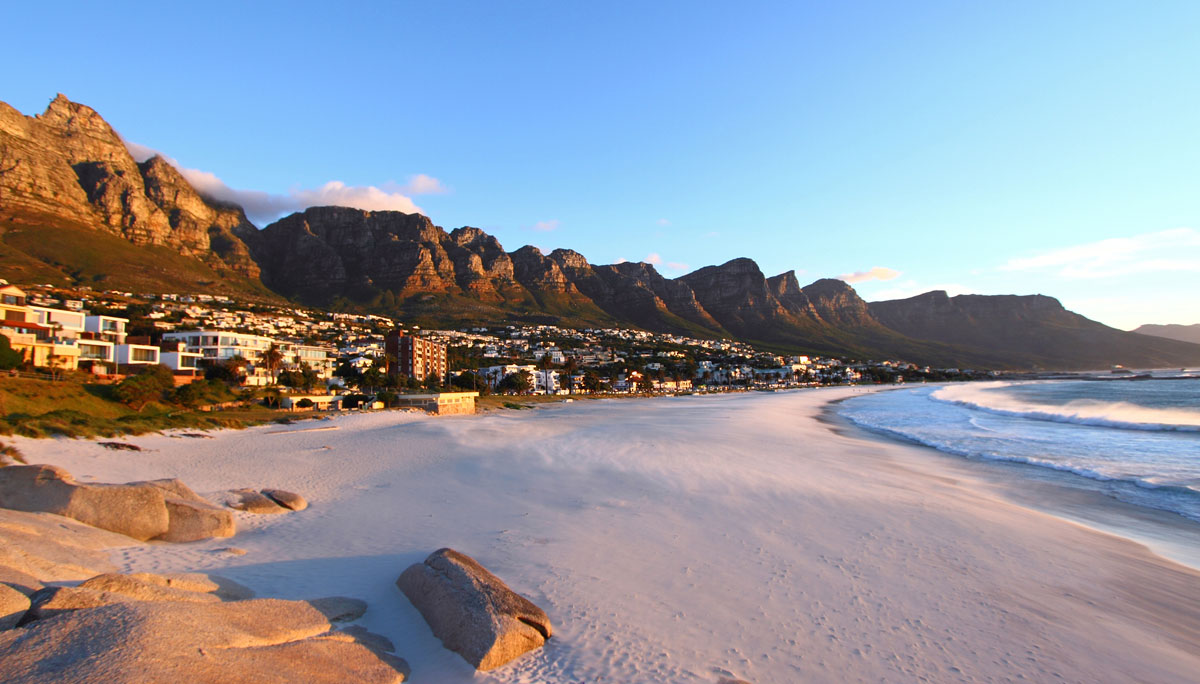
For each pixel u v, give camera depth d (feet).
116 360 219.61
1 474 40.60
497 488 66.08
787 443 118.73
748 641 28.71
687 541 44.96
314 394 248.11
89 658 18.44
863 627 30.91
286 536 44.73
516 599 29.09
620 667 25.45
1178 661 28.99
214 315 517.55
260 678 19.76
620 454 94.02
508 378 424.05
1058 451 106.73
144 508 41.39
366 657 23.94
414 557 39.83
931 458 98.68
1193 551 47.19
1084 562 43.24
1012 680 26.35
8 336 180.96
